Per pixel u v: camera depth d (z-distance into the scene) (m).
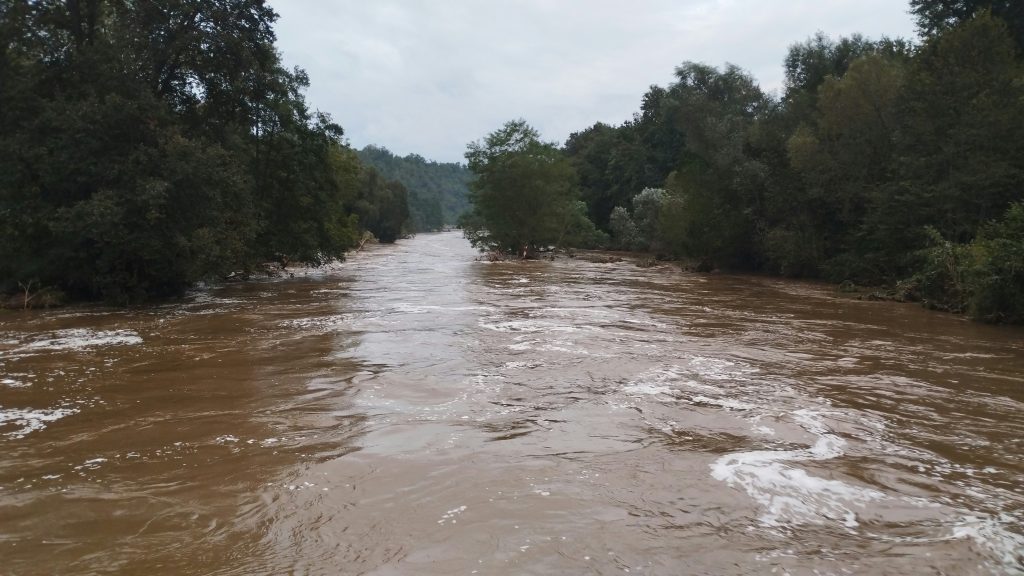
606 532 4.93
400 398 9.07
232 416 8.23
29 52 21.11
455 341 13.71
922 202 25.19
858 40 42.91
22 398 9.20
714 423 7.91
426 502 5.50
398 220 97.62
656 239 54.56
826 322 17.45
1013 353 13.02
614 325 16.20
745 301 22.73
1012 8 29.98
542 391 9.47
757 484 5.96
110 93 20.48
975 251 19.20
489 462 6.46
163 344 13.58
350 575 4.33
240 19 25.11
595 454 6.74
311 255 33.69
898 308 21.11
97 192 19.97
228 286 27.70
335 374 10.61
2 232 20.75
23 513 5.34
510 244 52.31
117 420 8.11
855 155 30.73
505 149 51.25
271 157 31.17
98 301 21.78
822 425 7.90
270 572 4.37
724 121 49.88
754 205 36.84
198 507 5.45
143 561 4.54
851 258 29.66
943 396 9.42
